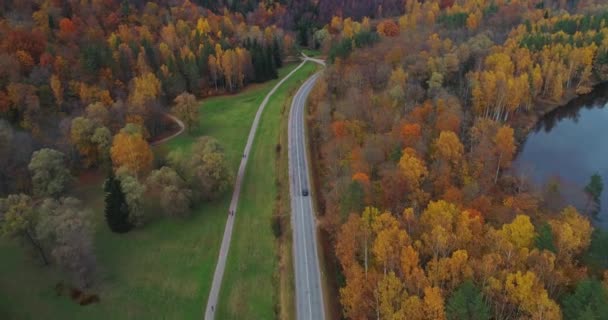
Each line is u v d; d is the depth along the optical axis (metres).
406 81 141.75
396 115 118.44
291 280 79.38
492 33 198.25
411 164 90.81
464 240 69.19
